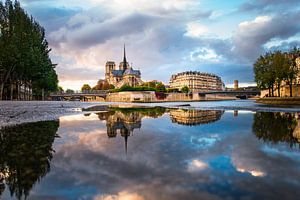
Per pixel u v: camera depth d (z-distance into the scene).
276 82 72.25
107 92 171.25
